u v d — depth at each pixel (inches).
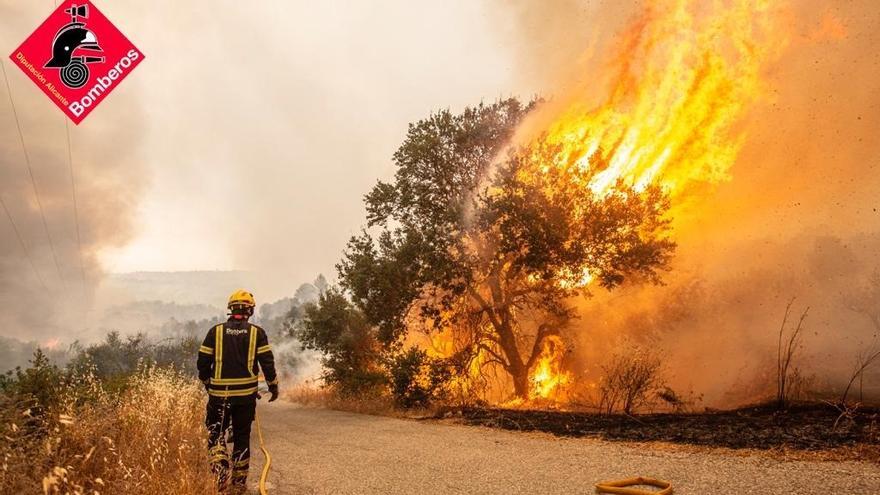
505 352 603.2
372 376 669.3
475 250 603.8
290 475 257.8
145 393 296.8
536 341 605.3
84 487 184.7
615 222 549.3
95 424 224.1
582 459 261.6
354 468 266.4
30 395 238.7
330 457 297.3
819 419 301.0
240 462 227.0
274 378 236.5
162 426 250.2
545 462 260.2
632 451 271.6
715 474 218.2
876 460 219.0
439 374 552.7
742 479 208.5
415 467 263.1
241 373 231.8
